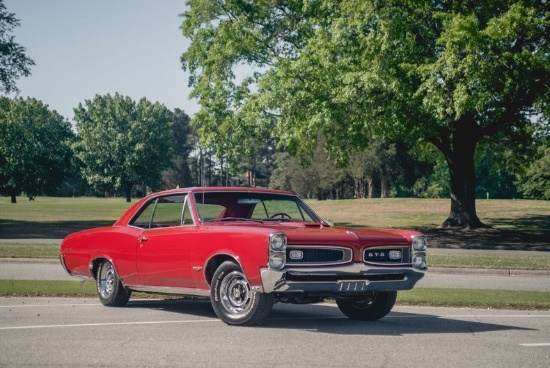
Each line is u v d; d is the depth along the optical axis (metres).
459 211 31.20
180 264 8.73
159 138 101.69
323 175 77.12
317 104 25.66
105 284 10.23
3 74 41.16
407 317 9.21
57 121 112.56
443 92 23.67
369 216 45.12
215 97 31.73
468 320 8.91
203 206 8.91
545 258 19.05
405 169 66.31
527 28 23.67
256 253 7.68
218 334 7.51
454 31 22.86
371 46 24.98
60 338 7.19
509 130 32.09
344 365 5.91
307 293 7.91
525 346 6.93
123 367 5.78
